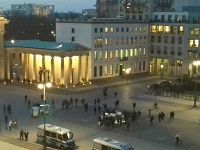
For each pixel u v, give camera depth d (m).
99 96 106.75
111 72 135.12
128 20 141.25
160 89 109.56
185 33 141.75
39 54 123.19
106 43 131.75
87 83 123.25
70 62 119.75
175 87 109.75
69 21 130.62
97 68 129.50
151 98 104.06
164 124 80.94
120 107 94.19
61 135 64.19
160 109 93.12
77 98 103.75
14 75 130.50
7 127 76.88
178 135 69.88
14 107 93.50
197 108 94.69
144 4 158.62
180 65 144.25
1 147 64.44
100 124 79.31
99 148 60.72
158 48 148.50
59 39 134.50
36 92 110.94
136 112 85.94
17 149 63.56
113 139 66.44
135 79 134.62
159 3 172.88
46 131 65.88
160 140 70.69
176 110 92.50
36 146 65.44
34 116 84.31
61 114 87.50
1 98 103.06
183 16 145.75
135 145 67.62
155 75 145.50
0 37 125.44
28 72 127.88
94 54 127.81
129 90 115.88
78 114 87.81
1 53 126.25
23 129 75.50
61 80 119.06
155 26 148.25
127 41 140.25
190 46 142.12
